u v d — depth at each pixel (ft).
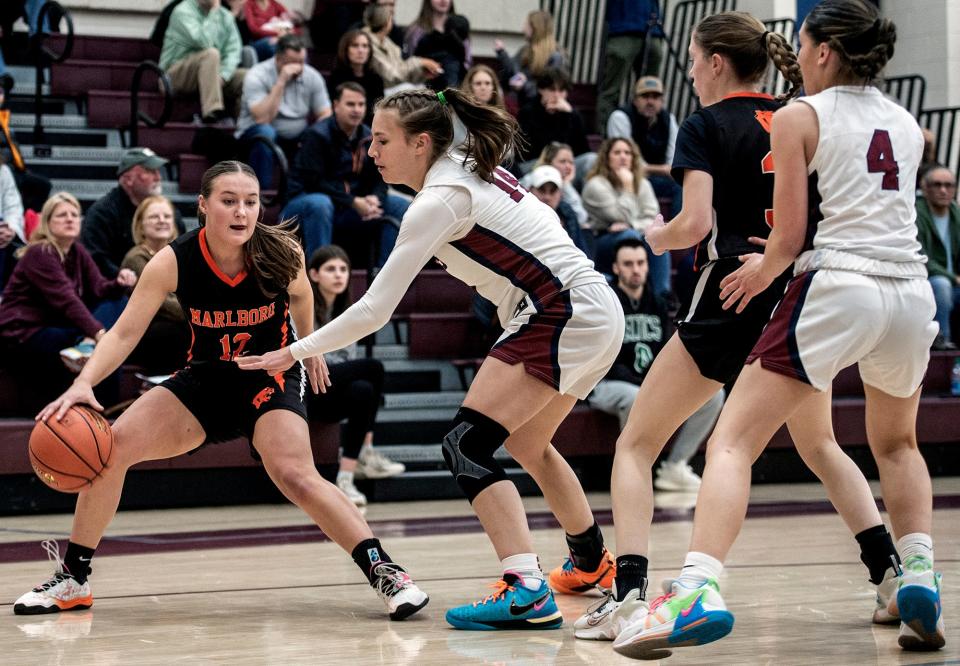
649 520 17.95
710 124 18.06
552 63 56.39
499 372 18.60
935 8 60.23
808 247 16.60
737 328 17.84
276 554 27.22
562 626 18.79
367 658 16.46
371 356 42.45
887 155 16.20
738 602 20.38
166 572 24.66
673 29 62.44
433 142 18.79
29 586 23.06
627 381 40.06
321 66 59.93
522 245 18.60
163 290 19.94
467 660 16.30
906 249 16.24
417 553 27.07
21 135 51.72
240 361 18.17
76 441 19.27
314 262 37.55
